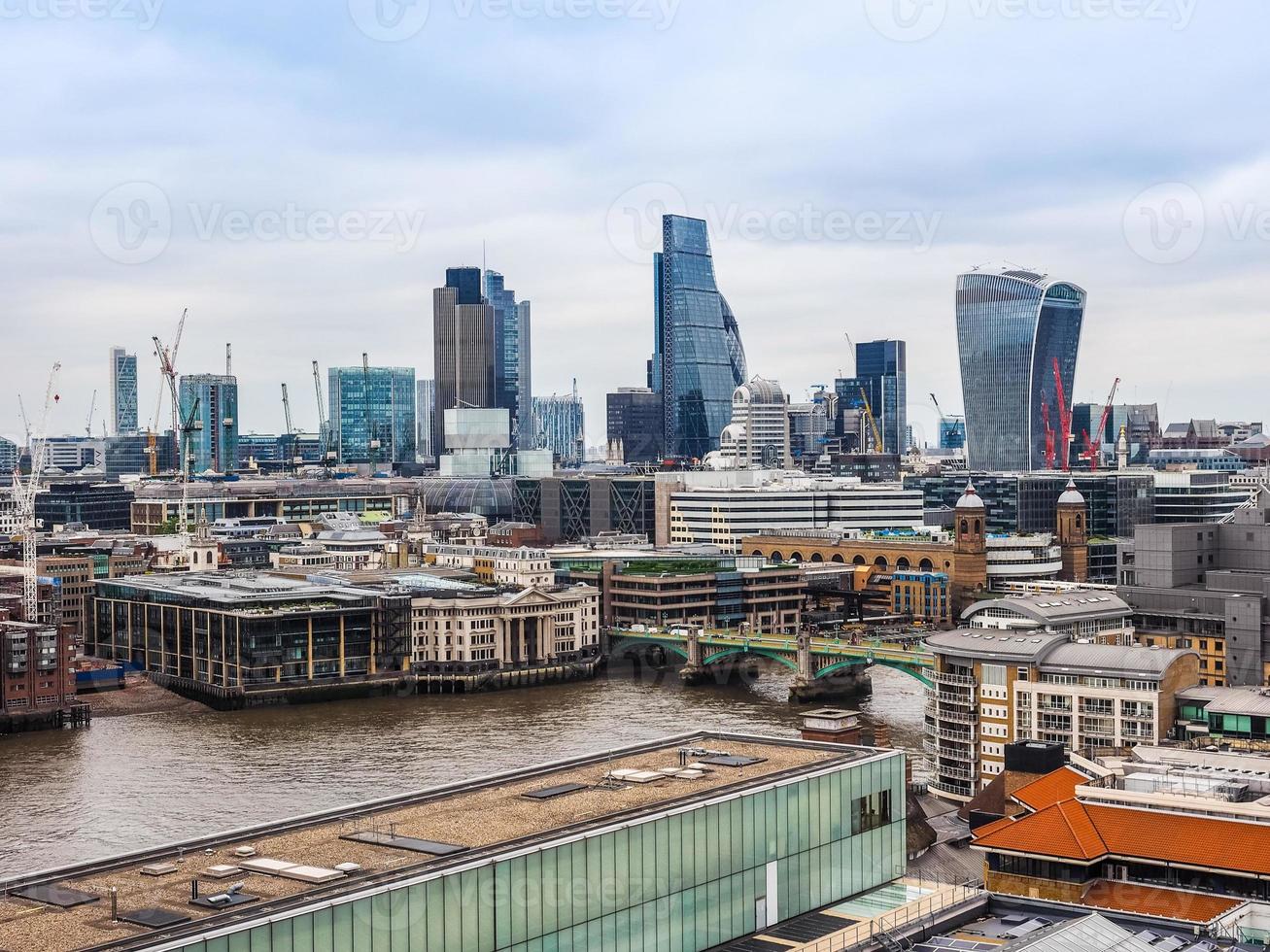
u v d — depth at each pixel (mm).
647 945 153000
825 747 188500
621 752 187000
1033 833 175375
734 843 161875
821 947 150875
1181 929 150500
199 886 135500
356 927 130500
